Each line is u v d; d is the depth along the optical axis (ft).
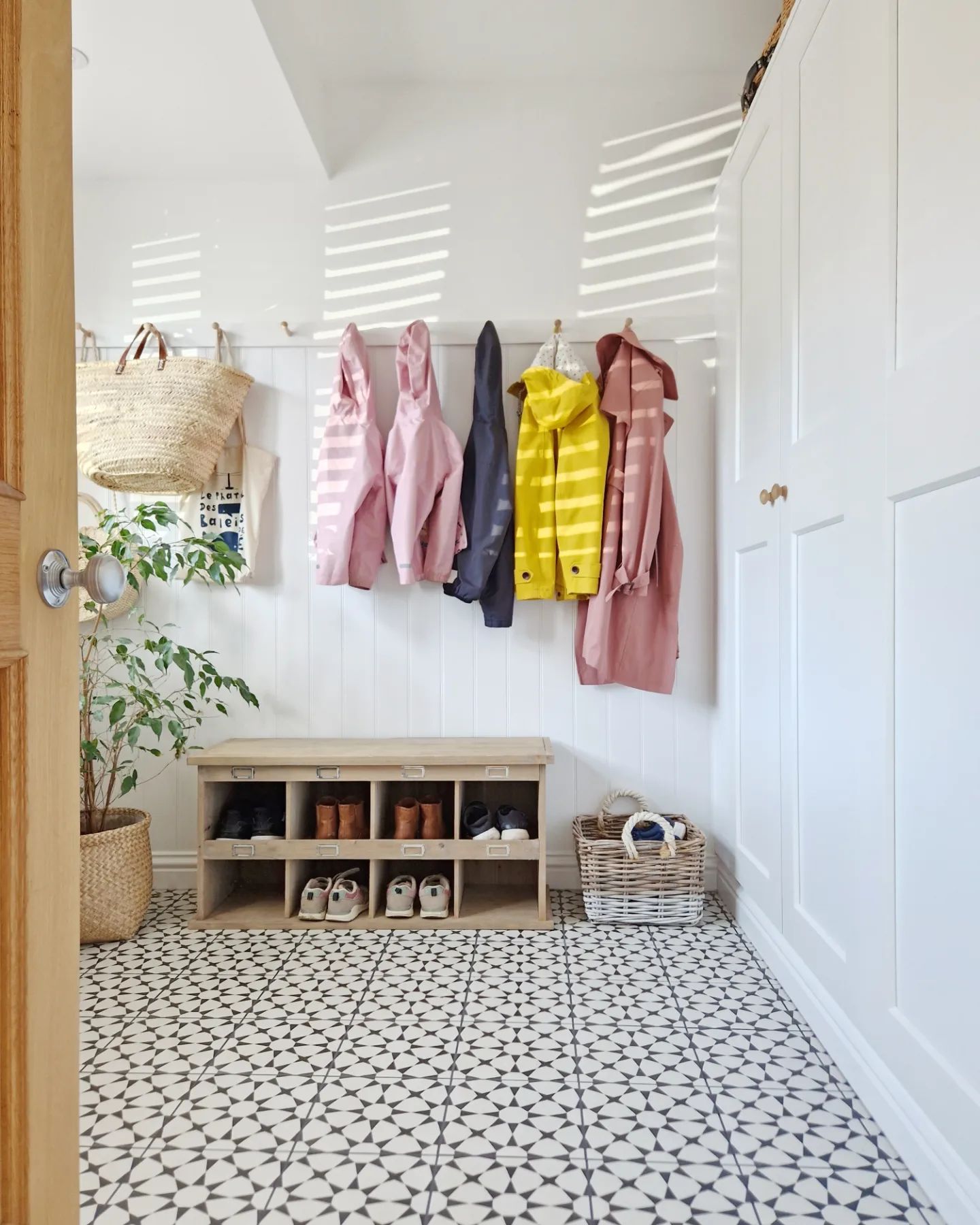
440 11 7.85
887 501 4.53
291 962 7.02
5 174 2.33
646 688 8.50
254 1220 3.95
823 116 5.58
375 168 8.99
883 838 4.56
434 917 7.80
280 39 7.23
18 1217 2.32
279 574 9.00
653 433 8.21
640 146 8.92
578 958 7.06
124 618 8.95
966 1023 3.70
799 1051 5.46
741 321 7.72
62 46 2.64
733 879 8.04
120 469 7.97
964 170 3.78
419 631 8.94
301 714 8.99
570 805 8.90
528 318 8.86
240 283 9.04
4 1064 2.30
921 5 4.18
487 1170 4.31
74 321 2.70
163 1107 4.88
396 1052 5.49
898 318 4.46
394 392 8.92
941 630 3.95
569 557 8.21
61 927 2.57
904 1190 4.11
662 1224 3.91
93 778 7.95
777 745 6.57
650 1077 5.16
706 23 8.07
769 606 6.79
